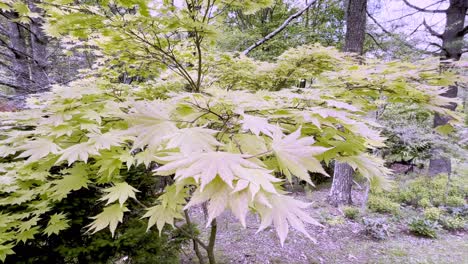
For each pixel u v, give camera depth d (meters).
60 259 2.02
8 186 1.59
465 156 6.13
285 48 6.77
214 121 1.25
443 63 1.94
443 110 1.66
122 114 1.17
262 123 1.02
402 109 6.68
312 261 4.25
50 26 1.83
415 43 6.11
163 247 2.66
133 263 2.48
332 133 1.42
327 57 2.71
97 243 2.06
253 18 7.93
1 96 3.86
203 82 2.77
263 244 4.63
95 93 1.60
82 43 2.35
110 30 1.85
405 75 1.69
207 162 0.72
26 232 1.58
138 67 2.71
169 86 2.57
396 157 7.09
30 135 1.56
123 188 1.49
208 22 2.03
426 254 4.47
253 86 3.11
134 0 1.61
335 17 8.05
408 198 6.72
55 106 1.45
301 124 1.32
